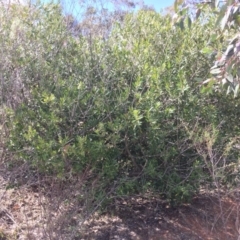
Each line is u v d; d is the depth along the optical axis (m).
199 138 3.67
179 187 3.95
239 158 3.87
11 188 4.00
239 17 2.58
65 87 3.91
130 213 4.34
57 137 3.78
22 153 3.68
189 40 4.39
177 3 2.92
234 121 4.49
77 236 3.82
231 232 4.12
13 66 4.07
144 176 4.00
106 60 4.23
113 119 3.89
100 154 3.63
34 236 3.66
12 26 4.29
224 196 4.03
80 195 3.68
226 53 2.63
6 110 3.70
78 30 4.47
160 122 3.88
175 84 4.01
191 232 4.11
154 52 4.40
